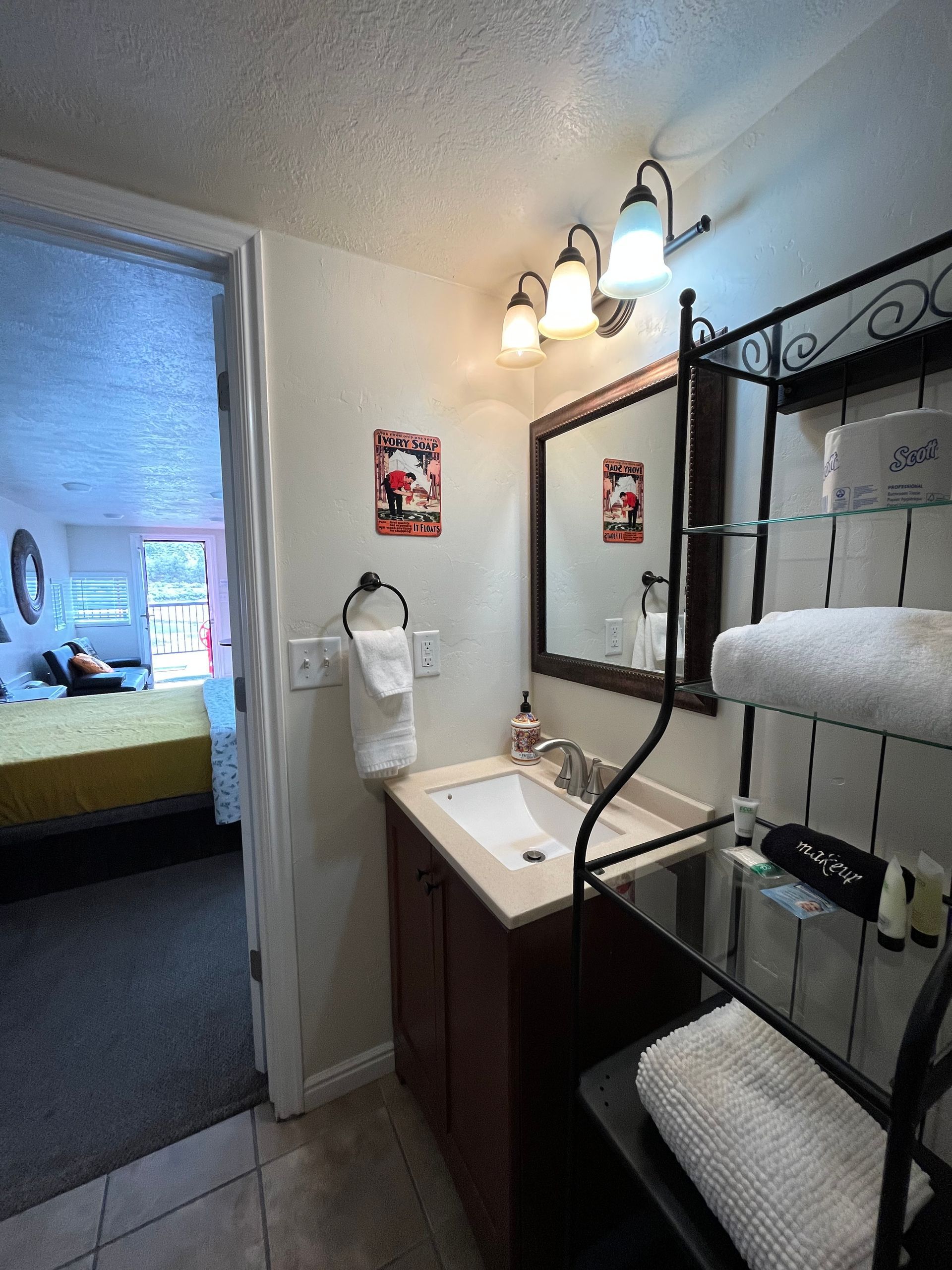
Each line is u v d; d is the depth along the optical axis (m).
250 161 0.97
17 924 2.13
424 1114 1.30
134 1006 1.72
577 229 1.18
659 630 1.20
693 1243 0.63
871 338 0.80
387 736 1.30
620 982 1.02
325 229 1.17
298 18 0.72
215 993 1.78
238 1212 1.14
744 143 0.96
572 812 1.29
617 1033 1.03
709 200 1.02
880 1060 0.70
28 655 4.56
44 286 1.45
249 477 1.18
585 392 1.37
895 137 0.76
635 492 1.23
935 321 0.73
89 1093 1.42
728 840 1.02
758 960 0.83
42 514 5.09
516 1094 0.90
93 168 0.97
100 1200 1.16
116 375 2.05
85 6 0.69
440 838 1.10
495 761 1.55
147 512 5.22
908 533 0.78
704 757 1.11
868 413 0.82
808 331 0.88
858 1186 0.59
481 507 1.49
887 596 0.81
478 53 0.78
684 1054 0.74
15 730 2.66
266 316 1.17
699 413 1.04
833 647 0.61
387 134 0.92
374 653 1.27
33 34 0.73
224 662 6.62
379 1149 1.27
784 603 0.94
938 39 0.72
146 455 3.18
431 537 1.42
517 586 1.58
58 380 2.10
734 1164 0.62
